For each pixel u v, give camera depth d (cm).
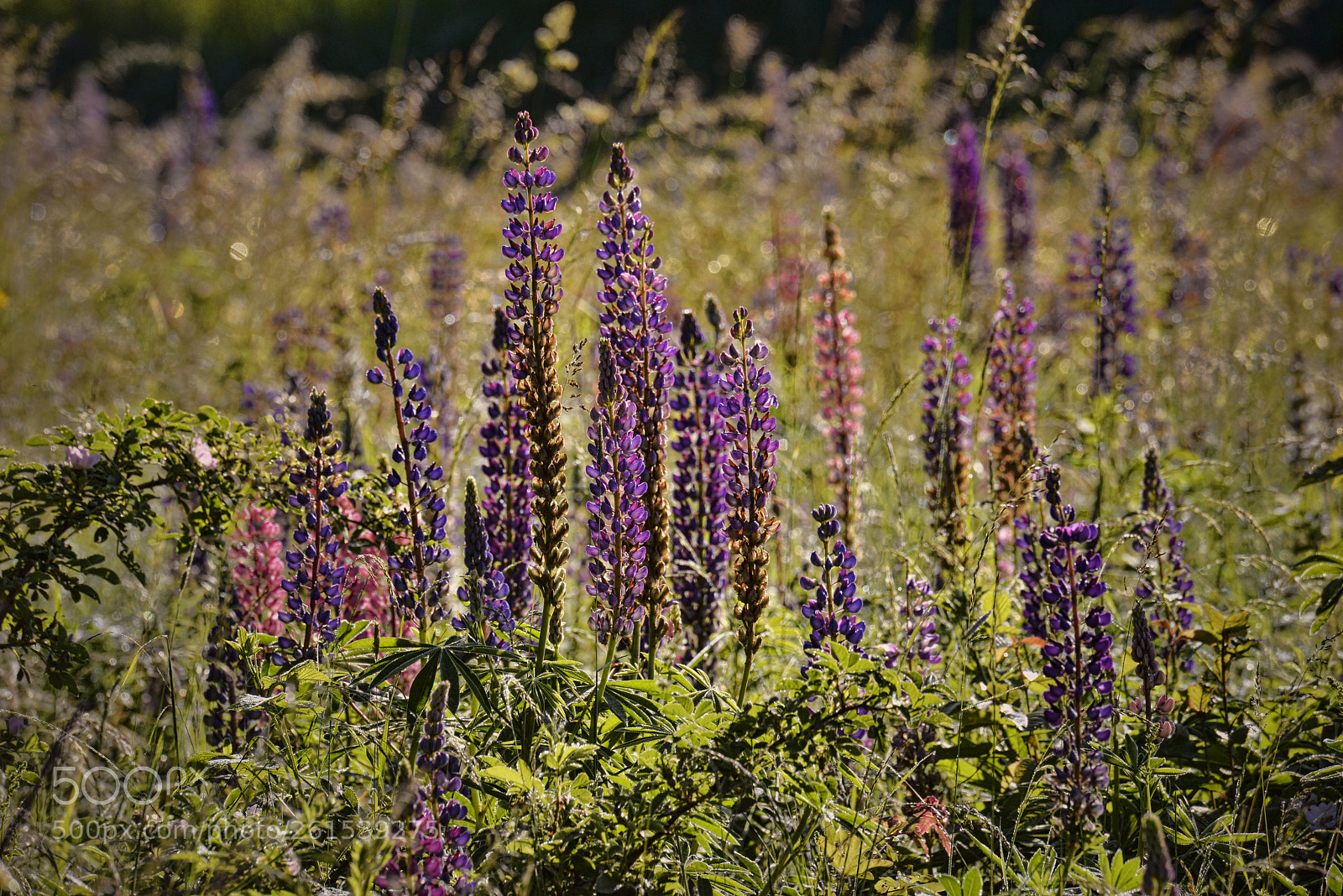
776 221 1025
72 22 1399
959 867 469
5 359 1035
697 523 556
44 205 1450
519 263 451
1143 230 1119
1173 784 495
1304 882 464
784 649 576
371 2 3138
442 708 389
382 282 966
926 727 497
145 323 1084
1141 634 488
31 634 495
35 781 459
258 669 469
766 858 461
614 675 473
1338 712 515
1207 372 948
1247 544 743
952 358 639
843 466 664
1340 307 1011
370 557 483
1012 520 625
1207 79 1253
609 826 422
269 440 549
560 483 456
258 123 1905
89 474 509
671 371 468
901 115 1410
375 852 364
